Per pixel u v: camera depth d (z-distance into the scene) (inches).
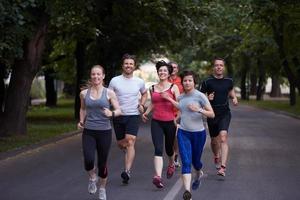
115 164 589.0
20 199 406.3
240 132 1004.6
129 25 1280.8
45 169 549.0
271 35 1759.4
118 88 466.9
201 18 1325.0
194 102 415.2
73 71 1909.4
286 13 1339.8
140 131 1013.8
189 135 415.5
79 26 1176.8
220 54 2608.3
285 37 1610.5
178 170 542.6
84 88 401.7
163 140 477.4
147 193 429.4
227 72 3147.1
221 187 456.1
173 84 467.2
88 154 390.6
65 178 497.4
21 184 466.6
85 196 417.1
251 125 1192.8
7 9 629.9
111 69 1342.3
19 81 840.3
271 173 529.0
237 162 600.4
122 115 466.6
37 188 449.1
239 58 2743.6
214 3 1310.3
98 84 391.9
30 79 851.4
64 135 873.5
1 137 805.9
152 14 1256.8
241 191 440.1
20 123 845.8
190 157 406.3
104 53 1321.4
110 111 390.0
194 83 418.3
